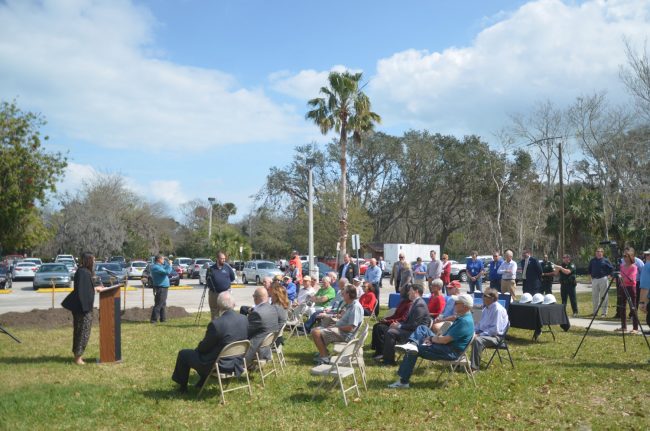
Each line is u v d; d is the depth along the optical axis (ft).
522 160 171.73
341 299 39.78
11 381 24.72
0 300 70.28
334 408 20.94
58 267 94.27
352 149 180.55
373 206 191.62
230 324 22.24
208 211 237.45
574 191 127.54
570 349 33.53
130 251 175.42
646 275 32.83
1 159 59.62
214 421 19.29
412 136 185.26
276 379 25.75
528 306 35.76
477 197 180.96
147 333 39.29
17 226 63.21
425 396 22.63
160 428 18.48
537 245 160.76
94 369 27.43
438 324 29.86
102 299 29.22
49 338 36.58
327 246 167.73
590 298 71.05
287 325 38.45
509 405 21.38
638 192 106.22
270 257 200.13
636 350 33.09
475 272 58.34
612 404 21.58
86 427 18.52
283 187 172.55
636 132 110.01
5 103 60.95
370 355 31.96
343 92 94.43
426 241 200.75
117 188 179.01
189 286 97.40
